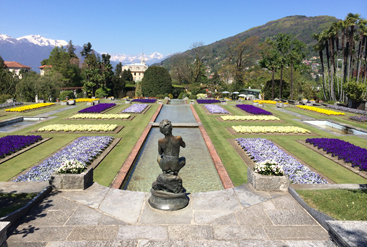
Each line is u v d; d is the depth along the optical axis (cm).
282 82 5778
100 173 1291
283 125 2641
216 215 745
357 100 3800
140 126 2517
